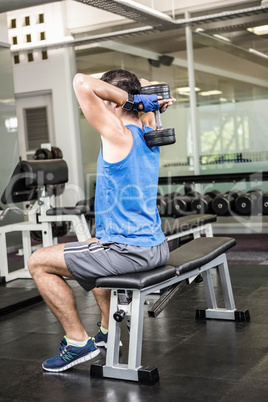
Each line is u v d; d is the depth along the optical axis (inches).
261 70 229.3
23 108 279.7
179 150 249.4
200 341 96.7
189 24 230.4
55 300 84.0
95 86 75.0
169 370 84.0
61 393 78.4
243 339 96.0
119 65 258.5
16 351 98.3
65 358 85.9
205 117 243.4
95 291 94.4
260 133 233.5
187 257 91.8
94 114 76.0
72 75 266.5
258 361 84.9
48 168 155.9
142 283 76.9
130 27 250.2
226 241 106.0
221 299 125.7
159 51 249.0
